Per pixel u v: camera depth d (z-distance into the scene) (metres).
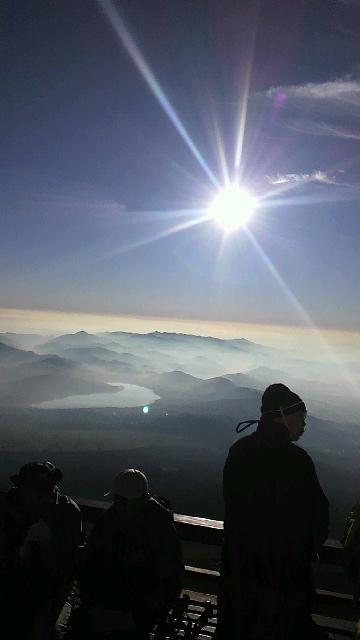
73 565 2.73
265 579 2.35
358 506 2.65
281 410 2.51
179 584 2.72
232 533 2.45
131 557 2.65
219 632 2.45
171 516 2.78
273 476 2.40
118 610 2.66
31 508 2.66
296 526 2.35
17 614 2.62
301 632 2.34
